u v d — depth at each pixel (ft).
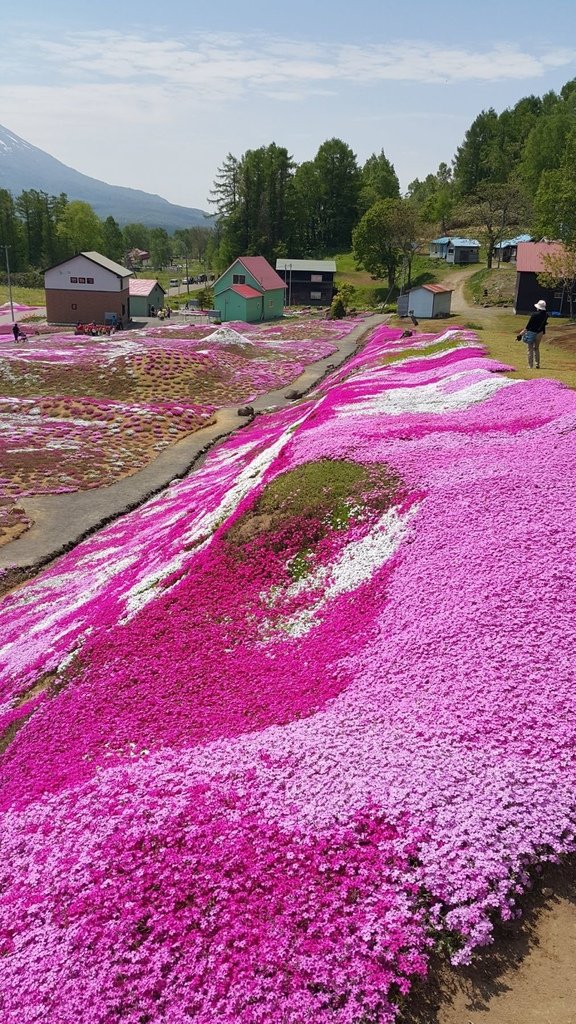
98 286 349.82
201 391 210.38
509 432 78.59
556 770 37.55
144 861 37.40
